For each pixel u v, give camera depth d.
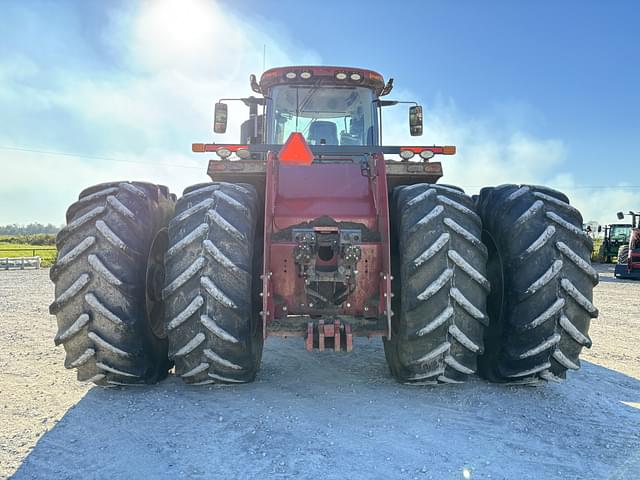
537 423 2.83
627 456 2.41
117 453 2.42
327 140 5.20
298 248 3.05
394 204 3.38
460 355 3.05
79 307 3.12
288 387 3.46
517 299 3.08
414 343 3.05
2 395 3.30
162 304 3.62
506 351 3.18
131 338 3.13
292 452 2.42
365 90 5.22
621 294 10.92
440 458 2.37
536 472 2.24
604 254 26.14
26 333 5.61
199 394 3.29
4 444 2.52
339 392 3.35
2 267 21.67
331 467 2.27
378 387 3.47
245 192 3.23
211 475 2.19
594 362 4.33
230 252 2.98
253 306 3.42
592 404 3.16
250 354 3.07
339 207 3.37
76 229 3.18
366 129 5.22
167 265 3.02
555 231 3.12
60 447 2.48
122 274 3.10
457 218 3.09
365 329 3.09
